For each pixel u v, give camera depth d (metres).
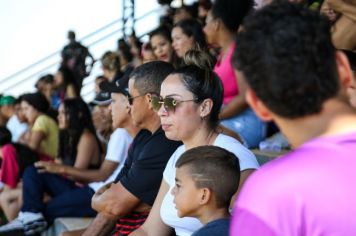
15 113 13.39
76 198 8.12
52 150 10.63
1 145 9.60
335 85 2.20
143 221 5.68
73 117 8.62
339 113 2.21
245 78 2.29
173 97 4.67
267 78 2.17
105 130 9.92
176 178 4.03
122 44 15.01
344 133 2.19
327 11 6.68
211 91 4.68
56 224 8.16
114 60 14.38
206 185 3.89
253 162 4.58
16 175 9.55
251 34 2.23
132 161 6.12
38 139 10.41
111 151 7.79
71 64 18.69
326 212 2.05
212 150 3.98
